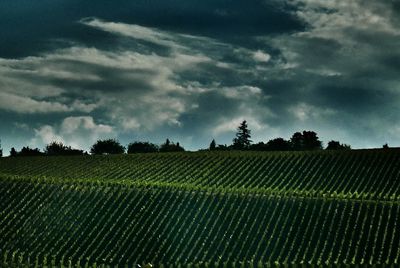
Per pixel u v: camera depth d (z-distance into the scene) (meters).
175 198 52.75
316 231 47.22
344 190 58.41
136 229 48.72
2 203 53.84
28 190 55.66
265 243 46.00
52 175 68.31
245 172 65.94
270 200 51.56
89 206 52.50
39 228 49.62
